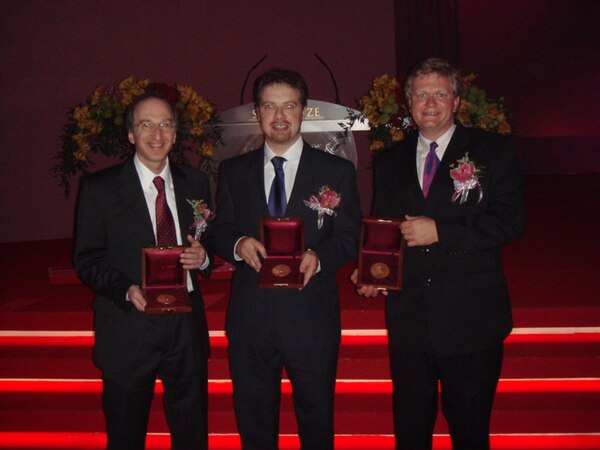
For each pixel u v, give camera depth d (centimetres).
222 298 422
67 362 361
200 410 263
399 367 261
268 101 251
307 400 260
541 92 1273
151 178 260
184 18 733
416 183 254
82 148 445
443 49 1055
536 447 326
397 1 1027
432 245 253
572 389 338
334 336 262
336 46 764
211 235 274
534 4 1252
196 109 454
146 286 244
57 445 339
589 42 1255
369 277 251
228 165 274
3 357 366
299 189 260
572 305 376
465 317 248
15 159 689
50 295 442
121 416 255
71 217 706
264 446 265
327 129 495
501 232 239
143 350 254
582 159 1273
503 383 347
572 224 700
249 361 262
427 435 263
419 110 247
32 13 682
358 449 333
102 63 707
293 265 248
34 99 688
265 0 752
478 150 249
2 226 690
